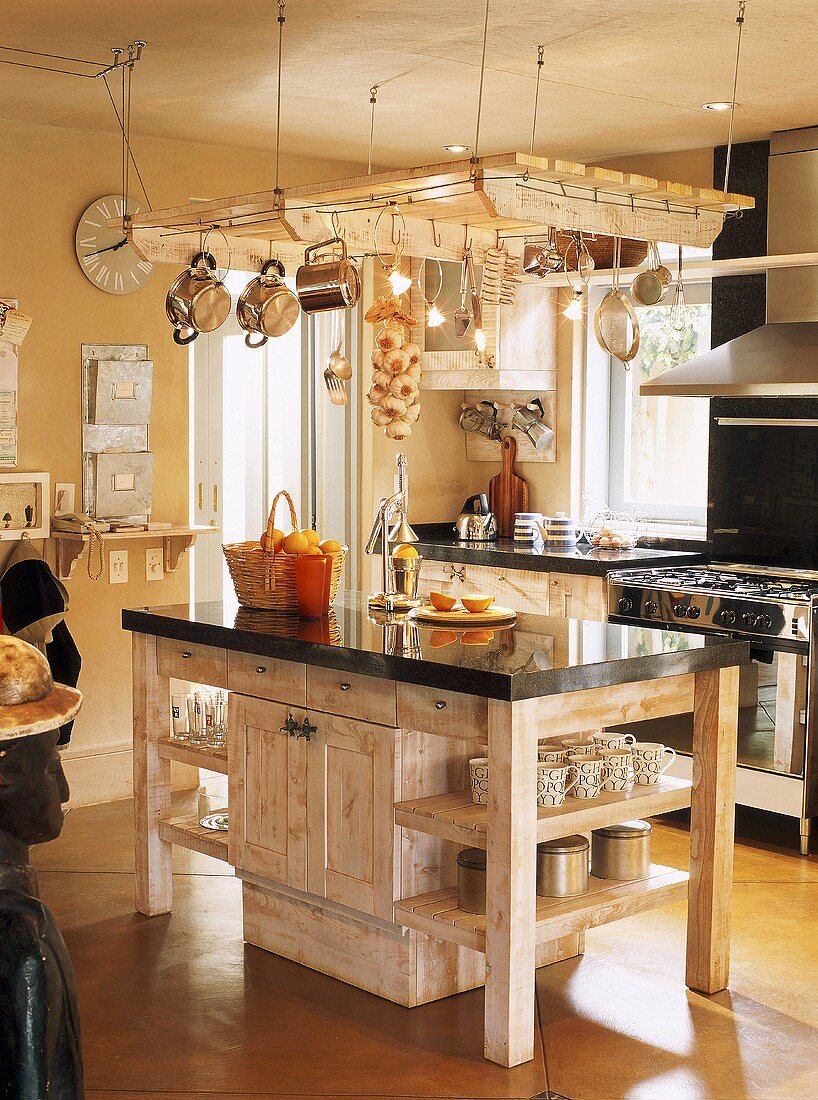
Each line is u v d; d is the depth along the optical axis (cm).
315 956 376
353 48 424
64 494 550
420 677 321
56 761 133
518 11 381
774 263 543
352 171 646
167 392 584
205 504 780
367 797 347
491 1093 300
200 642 388
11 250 532
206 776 618
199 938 402
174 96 492
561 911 330
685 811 555
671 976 374
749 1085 307
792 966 383
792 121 541
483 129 559
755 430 593
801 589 521
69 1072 134
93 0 373
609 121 540
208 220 402
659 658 335
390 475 687
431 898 345
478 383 652
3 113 518
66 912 424
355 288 381
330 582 402
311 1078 308
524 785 307
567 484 675
